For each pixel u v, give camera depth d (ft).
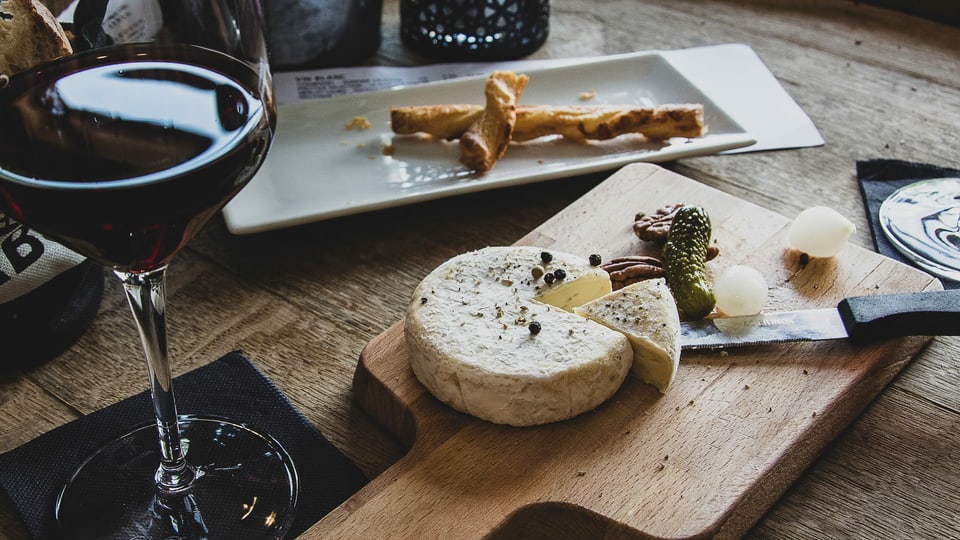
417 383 2.65
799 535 2.38
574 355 2.51
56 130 1.88
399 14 5.19
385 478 2.36
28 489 2.41
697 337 2.81
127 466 2.48
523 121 3.89
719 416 2.55
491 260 2.94
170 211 1.84
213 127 1.92
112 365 2.85
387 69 4.66
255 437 2.58
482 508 2.28
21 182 1.70
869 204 3.63
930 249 3.38
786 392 2.63
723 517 2.26
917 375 2.89
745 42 5.01
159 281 2.16
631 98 4.36
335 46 4.58
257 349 2.94
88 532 2.29
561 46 4.98
